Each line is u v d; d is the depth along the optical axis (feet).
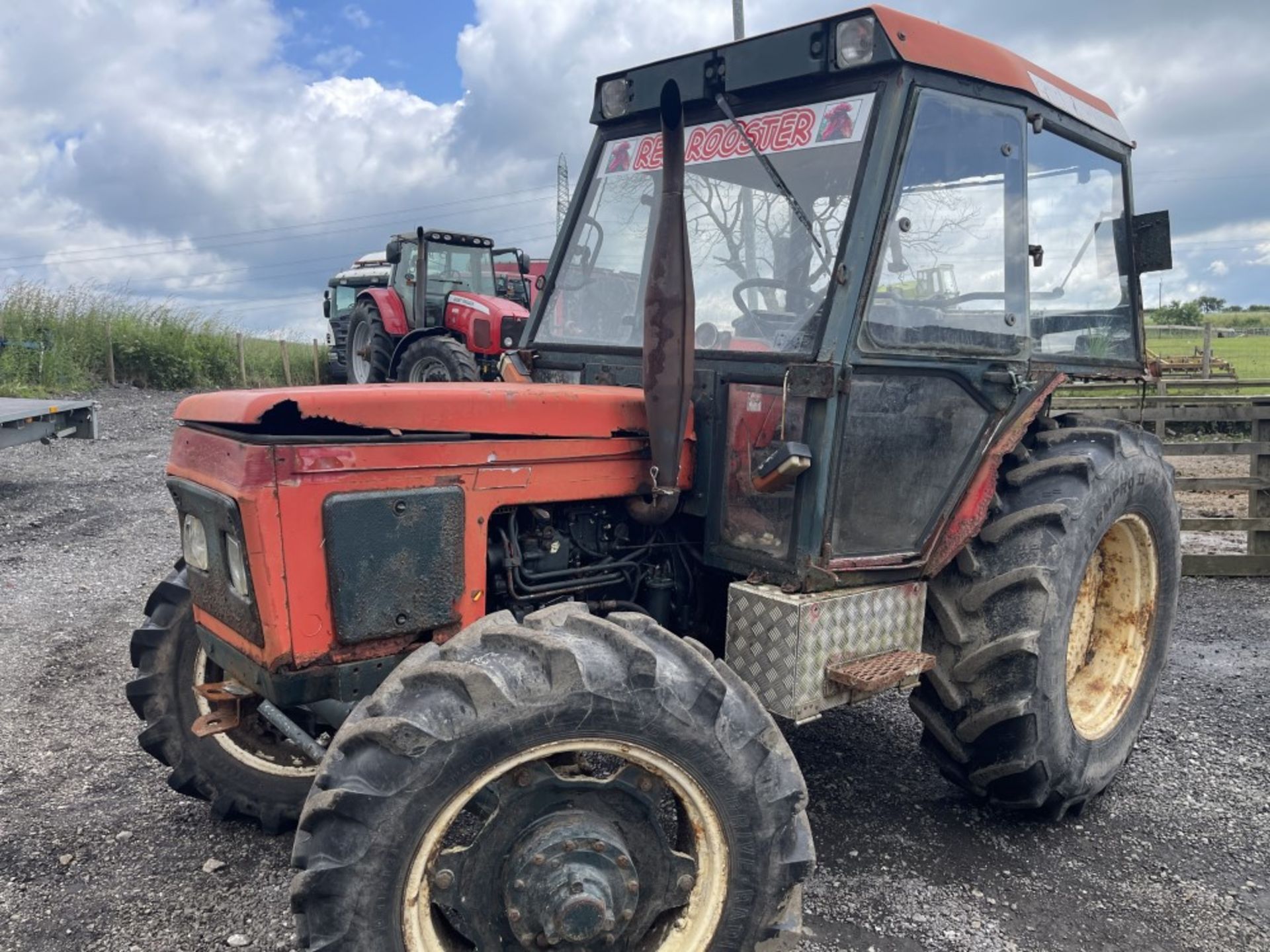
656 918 7.35
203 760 10.25
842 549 8.89
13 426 27.71
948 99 8.91
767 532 8.80
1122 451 10.96
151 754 10.43
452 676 6.56
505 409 8.11
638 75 10.16
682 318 7.99
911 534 9.45
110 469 32.40
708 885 7.22
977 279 9.57
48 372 47.47
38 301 52.26
